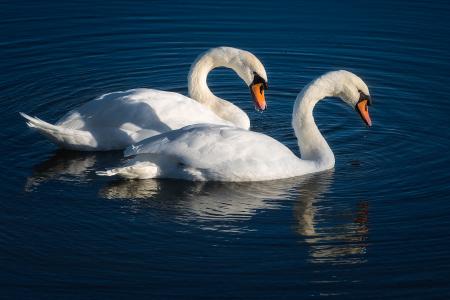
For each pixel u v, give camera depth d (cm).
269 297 1226
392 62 2178
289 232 1401
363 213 1469
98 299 1218
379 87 2052
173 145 1555
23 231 1402
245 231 1404
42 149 1719
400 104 1967
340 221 1441
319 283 1261
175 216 1452
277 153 1584
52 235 1391
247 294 1233
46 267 1298
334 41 2286
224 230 1405
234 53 1892
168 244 1363
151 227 1415
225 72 2195
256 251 1343
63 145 1702
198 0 2530
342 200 1515
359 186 1569
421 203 1505
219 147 1559
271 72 2145
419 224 1432
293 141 1805
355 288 1252
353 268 1301
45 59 2167
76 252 1341
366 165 1661
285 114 1948
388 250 1351
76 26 2347
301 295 1233
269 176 1574
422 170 1641
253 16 2427
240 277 1273
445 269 1298
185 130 1586
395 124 1866
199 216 1452
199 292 1237
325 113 1930
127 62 2180
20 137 1769
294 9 2466
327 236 1391
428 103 1970
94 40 2281
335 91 1686
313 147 1647
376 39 2292
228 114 1880
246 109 1983
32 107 1919
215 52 1903
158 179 1584
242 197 1520
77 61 2170
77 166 1648
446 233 1402
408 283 1264
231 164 1555
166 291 1238
